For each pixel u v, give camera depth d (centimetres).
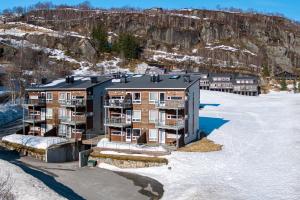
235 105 12612
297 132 7700
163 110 6303
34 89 7450
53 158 6050
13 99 10631
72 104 6938
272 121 9169
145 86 6419
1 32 18638
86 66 16450
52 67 14788
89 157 5800
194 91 6781
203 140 6819
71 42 18138
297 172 4969
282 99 14550
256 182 4631
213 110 11119
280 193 4216
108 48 18800
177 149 6019
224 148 6325
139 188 4650
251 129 8081
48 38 18038
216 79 17362
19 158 6072
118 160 5569
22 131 7519
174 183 4756
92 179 5022
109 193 4481
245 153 6044
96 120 7244
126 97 6462
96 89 7238
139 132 6444
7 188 3853
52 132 7138
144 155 5666
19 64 13750
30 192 3888
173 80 6731
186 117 6391
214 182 4666
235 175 4928
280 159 5644
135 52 18888
